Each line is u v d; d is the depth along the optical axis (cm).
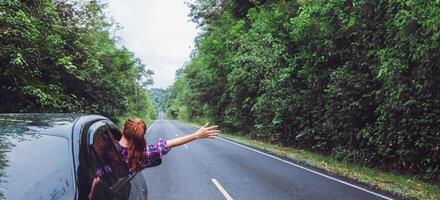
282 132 2488
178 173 1330
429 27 1038
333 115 1767
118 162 390
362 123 1648
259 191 1023
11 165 293
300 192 1012
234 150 2136
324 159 1755
